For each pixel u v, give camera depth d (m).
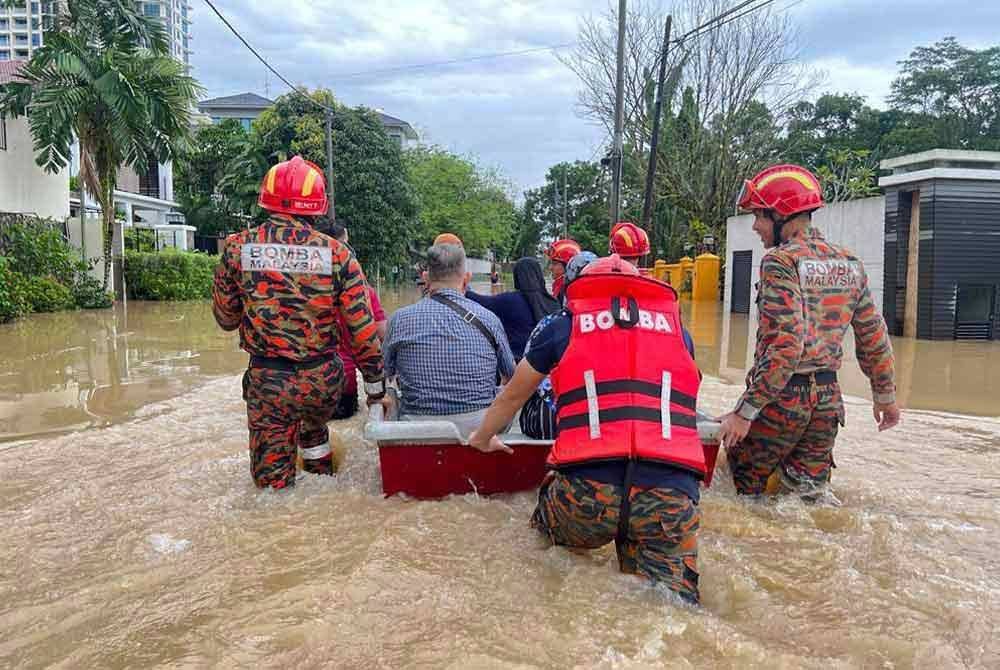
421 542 3.00
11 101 16.53
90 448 4.81
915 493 3.90
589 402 2.67
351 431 5.17
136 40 18.38
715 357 10.26
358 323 3.80
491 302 5.18
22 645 2.26
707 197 29.42
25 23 113.12
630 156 29.80
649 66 28.00
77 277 17.94
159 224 37.53
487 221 54.06
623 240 6.16
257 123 34.47
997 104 45.00
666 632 2.27
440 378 4.00
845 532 3.26
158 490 3.82
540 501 3.02
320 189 3.79
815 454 3.71
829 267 3.54
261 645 2.21
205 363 8.95
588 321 2.77
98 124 17.33
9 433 5.27
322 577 2.69
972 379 8.28
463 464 3.57
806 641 2.29
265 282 3.64
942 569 2.83
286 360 3.70
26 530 3.24
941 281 12.43
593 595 2.52
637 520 2.59
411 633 2.27
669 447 2.62
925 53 47.06
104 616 2.43
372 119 33.28
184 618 2.40
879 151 41.00
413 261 45.09
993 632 2.32
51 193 19.36
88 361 9.09
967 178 12.20
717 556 2.95
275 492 3.72
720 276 27.88
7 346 10.50
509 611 2.41
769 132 28.80
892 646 2.23
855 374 8.57
